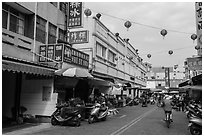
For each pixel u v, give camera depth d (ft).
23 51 44.42
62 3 60.03
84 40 57.77
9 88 41.75
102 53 83.51
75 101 43.16
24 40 45.39
